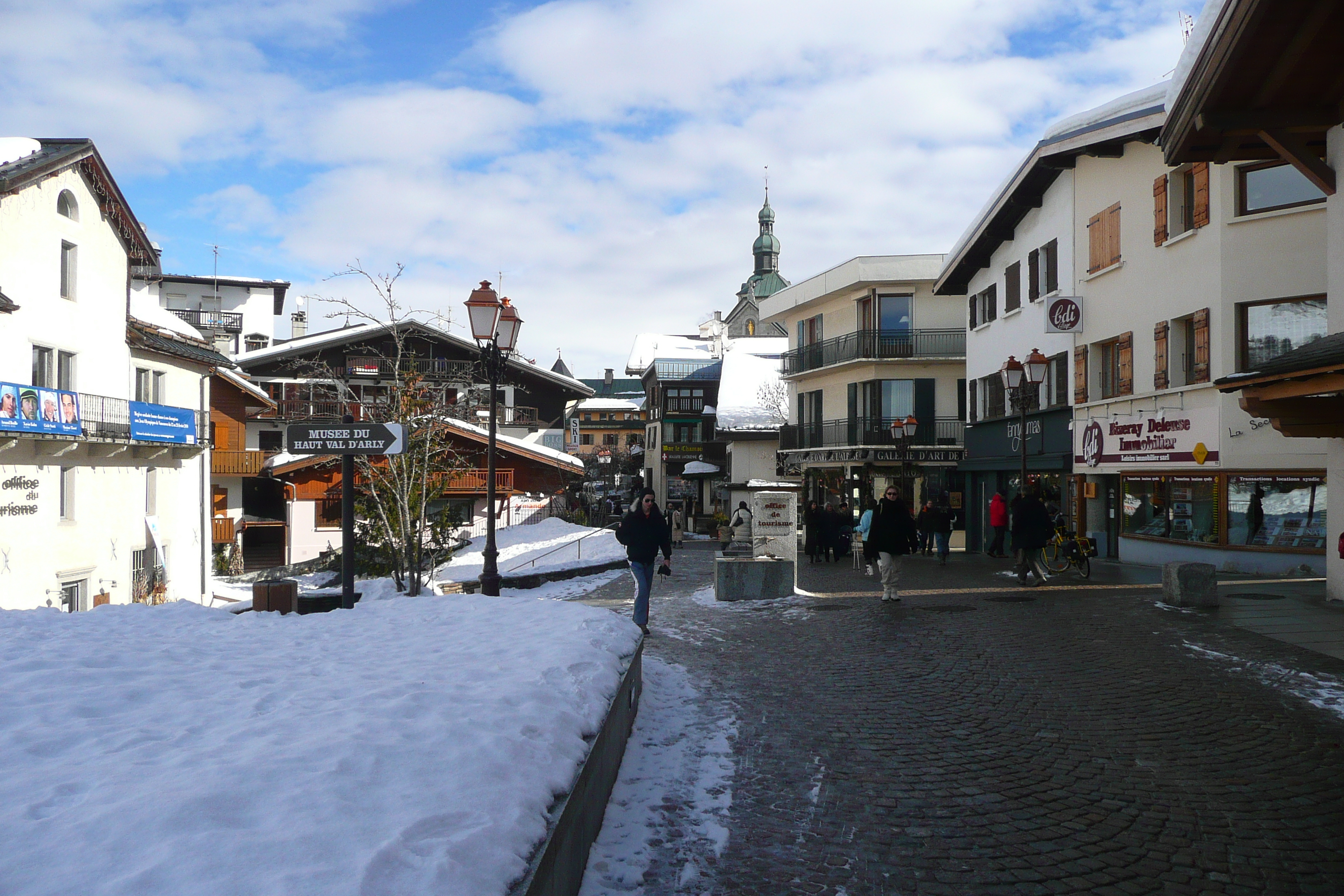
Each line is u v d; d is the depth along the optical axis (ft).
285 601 32.04
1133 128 66.33
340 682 17.24
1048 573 58.23
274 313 247.70
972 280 111.96
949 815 17.48
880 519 48.93
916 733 23.15
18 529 73.82
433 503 122.11
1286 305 58.44
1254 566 58.75
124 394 93.09
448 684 16.98
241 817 9.61
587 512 164.45
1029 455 90.58
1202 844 16.02
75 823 9.17
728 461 193.57
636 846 15.74
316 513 128.26
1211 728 23.09
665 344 300.20
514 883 9.46
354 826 9.51
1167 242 65.82
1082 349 78.84
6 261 74.49
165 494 102.83
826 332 149.89
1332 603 42.47
